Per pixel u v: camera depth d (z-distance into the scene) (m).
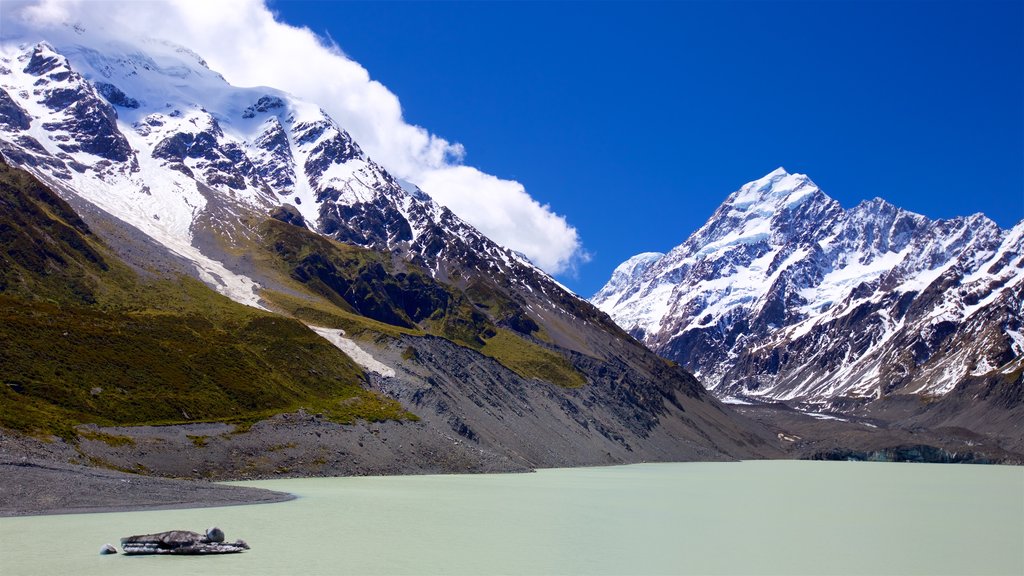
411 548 85.25
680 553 87.44
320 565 75.56
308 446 165.88
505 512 116.38
